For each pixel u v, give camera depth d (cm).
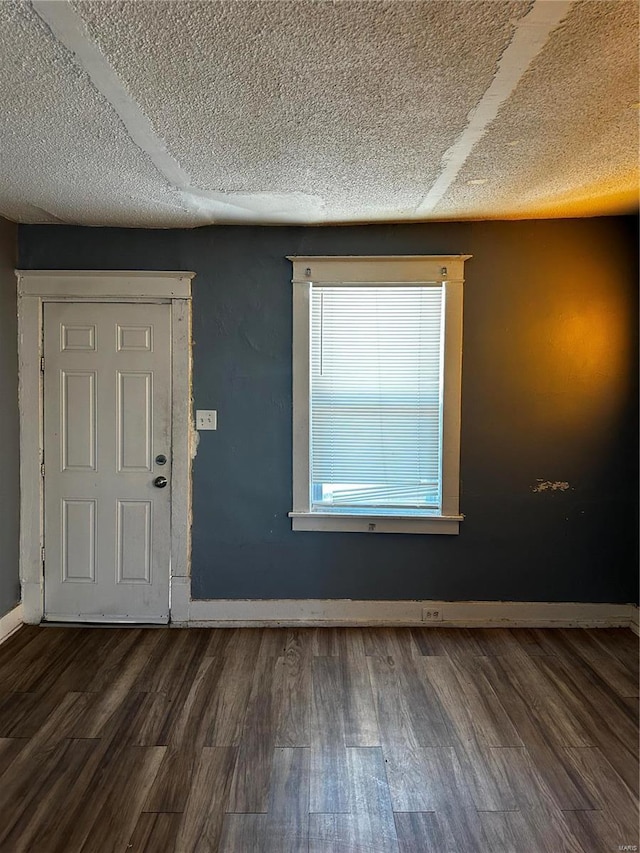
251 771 195
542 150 210
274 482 316
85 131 190
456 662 274
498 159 219
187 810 177
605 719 226
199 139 197
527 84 161
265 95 166
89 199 265
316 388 315
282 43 139
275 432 314
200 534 317
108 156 213
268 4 124
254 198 264
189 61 147
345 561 316
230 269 311
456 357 307
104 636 303
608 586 312
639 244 301
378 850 162
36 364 312
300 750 206
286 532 316
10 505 307
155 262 312
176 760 200
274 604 316
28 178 237
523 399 310
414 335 311
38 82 158
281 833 168
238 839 166
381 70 152
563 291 306
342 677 259
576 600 313
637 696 243
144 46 140
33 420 313
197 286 312
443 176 236
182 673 262
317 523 315
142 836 167
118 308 313
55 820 173
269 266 311
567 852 162
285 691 247
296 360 311
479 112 178
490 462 312
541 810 177
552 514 312
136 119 181
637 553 311
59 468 316
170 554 317
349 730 218
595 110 177
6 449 303
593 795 184
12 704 236
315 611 316
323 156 213
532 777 192
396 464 315
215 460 315
